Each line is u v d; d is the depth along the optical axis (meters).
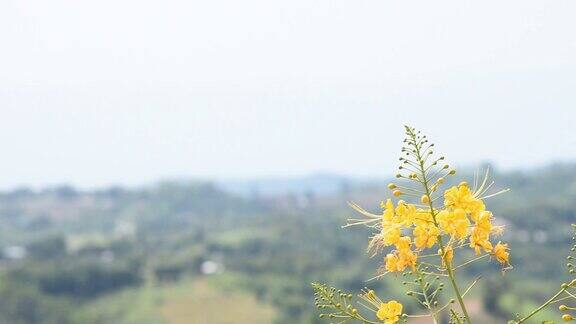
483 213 6.00
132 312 134.38
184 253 174.88
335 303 5.93
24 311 123.19
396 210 6.00
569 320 5.41
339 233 167.50
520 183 199.12
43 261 154.75
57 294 140.50
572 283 5.50
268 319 122.06
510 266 5.95
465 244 5.96
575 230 5.67
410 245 5.94
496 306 76.31
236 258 162.50
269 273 145.62
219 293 138.88
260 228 199.12
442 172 5.81
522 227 145.38
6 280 131.00
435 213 5.91
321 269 139.25
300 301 122.38
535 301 85.94
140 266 158.50
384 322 5.93
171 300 140.50
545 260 116.62
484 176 6.18
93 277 145.88
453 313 5.66
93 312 132.75
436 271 5.89
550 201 160.75
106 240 198.88
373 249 6.09
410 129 5.75
